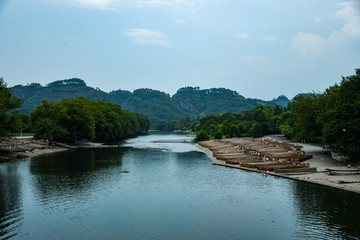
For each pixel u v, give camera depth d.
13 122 79.69
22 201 44.00
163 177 60.03
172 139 185.88
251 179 56.81
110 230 33.84
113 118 162.62
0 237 32.00
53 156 92.44
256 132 174.88
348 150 65.94
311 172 59.03
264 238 31.42
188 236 32.16
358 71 65.94
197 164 76.44
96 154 98.38
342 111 63.81
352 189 45.62
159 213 39.12
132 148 120.12
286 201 42.75
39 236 32.34
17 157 88.25
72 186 52.59
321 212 37.94
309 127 86.56
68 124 126.50
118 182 55.72
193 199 44.88
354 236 31.22
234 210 39.81
